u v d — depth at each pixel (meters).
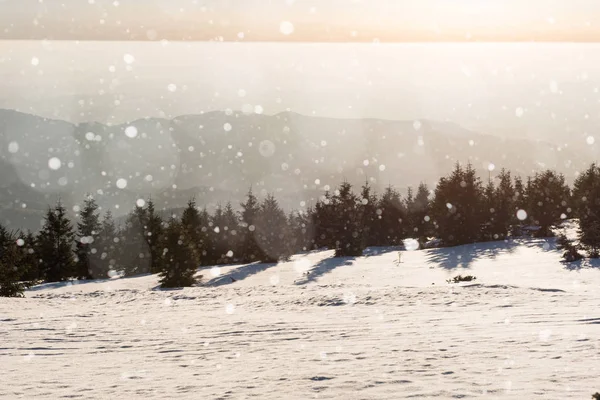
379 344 11.93
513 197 65.69
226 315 19.23
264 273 49.59
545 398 6.98
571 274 34.88
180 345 12.99
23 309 22.58
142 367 10.37
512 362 9.33
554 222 57.88
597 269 35.72
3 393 8.36
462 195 59.84
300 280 42.66
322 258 58.94
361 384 8.10
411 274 40.78
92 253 91.06
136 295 29.64
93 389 8.54
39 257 79.94
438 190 61.75
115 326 16.73
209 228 74.00
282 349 11.91
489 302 19.78
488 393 7.32
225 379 8.97
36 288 50.47
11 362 11.16
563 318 14.95
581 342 10.98
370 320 16.33
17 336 14.83
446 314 17.08
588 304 18.52
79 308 23.08
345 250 58.84
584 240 42.47
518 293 22.14
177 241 45.84
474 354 10.21
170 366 10.41
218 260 73.56
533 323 14.14
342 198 60.50
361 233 59.44
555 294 21.67
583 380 7.88
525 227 62.19
